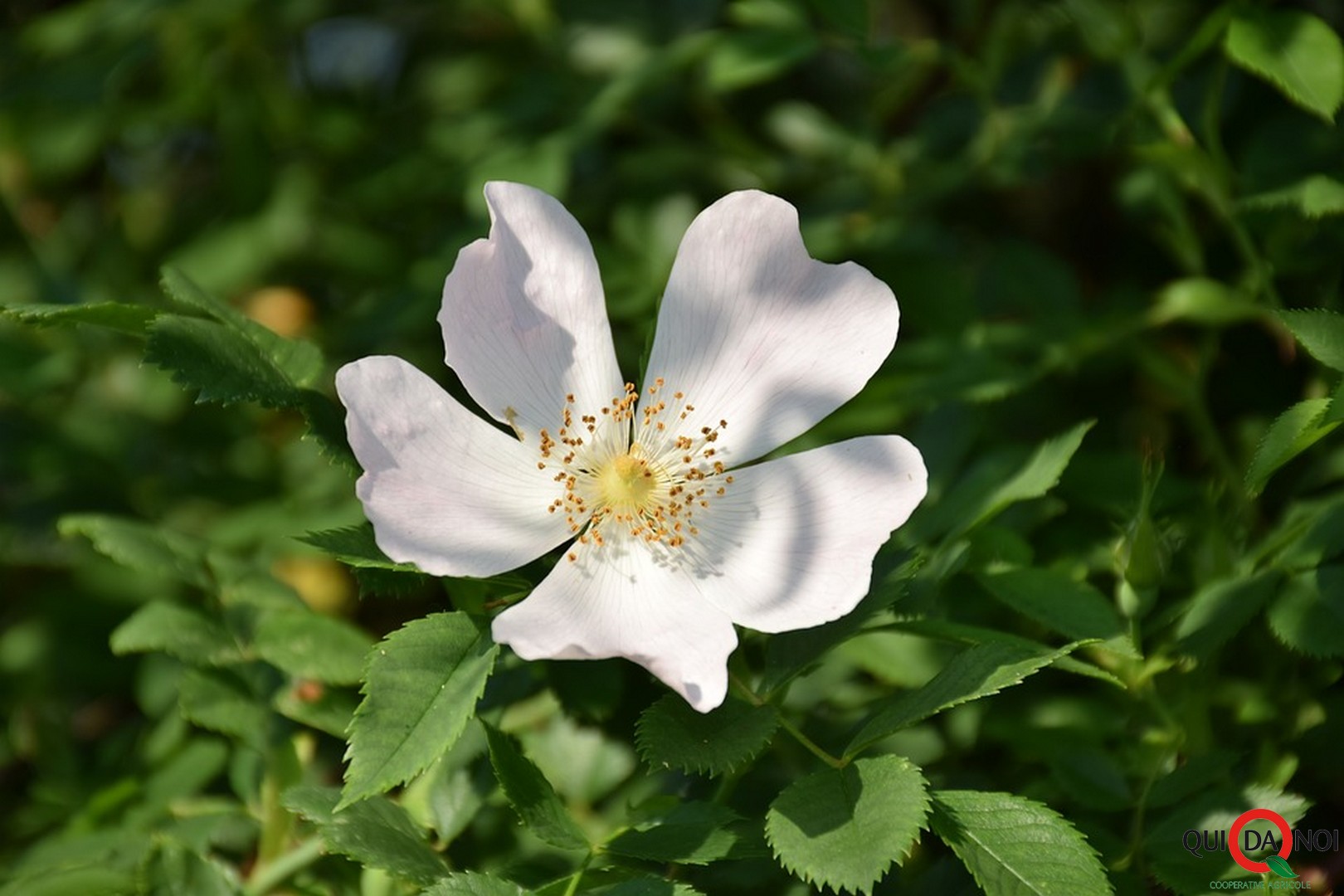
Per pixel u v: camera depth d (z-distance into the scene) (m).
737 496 0.24
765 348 0.24
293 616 0.26
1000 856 0.22
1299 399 0.29
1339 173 0.28
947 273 0.31
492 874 0.23
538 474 0.24
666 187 0.32
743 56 0.30
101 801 0.27
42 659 0.30
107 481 0.31
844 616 0.23
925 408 0.29
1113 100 0.31
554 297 0.24
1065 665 0.23
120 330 0.24
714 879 0.24
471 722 0.25
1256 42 0.27
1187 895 0.23
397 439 0.23
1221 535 0.26
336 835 0.23
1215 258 0.30
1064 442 0.25
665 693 0.25
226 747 0.27
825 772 0.22
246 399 0.23
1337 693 0.26
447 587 0.24
